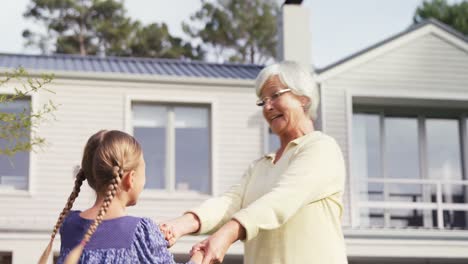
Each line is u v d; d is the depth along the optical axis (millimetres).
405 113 16344
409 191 16000
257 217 2822
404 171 16094
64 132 13930
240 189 3418
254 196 3297
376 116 16203
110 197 2605
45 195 13711
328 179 3037
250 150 14648
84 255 2607
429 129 16359
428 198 16016
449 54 16156
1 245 13141
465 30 37312
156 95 14391
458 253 14609
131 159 2709
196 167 14492
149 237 2676
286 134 3303
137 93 14328
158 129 14461
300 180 2979
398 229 14508
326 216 3072
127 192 2736
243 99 14727
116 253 2613
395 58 15906
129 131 14219
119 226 2656
